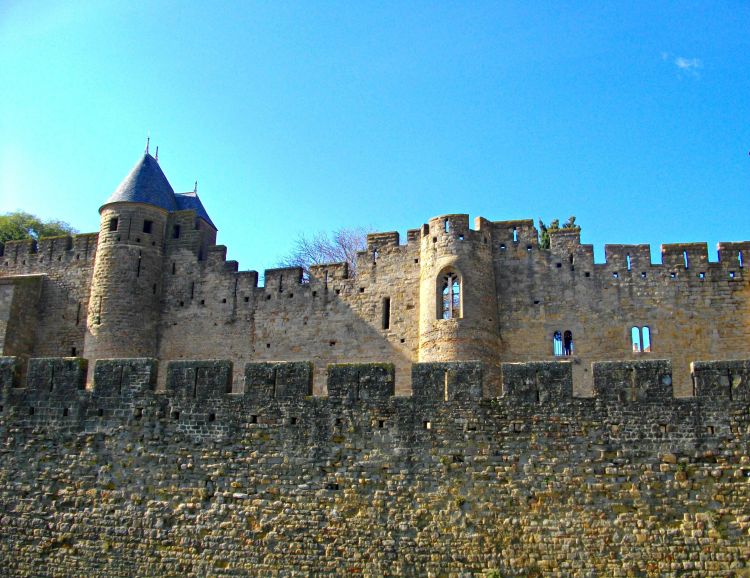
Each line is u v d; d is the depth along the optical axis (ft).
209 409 88.69
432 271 140.26
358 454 83.46
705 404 77.61
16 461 92.07
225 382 89.40
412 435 82.74
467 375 83.46
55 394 93.45
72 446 91.20
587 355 135.03
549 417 80.33
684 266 135.23
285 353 152.15
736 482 75.15
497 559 77.41
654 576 74.28
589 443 78.79
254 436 86.58
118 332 153.28
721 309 131.85
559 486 78.23
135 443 89.56
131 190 161.79
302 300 154.10
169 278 162.20
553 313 138.31
